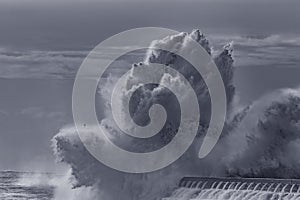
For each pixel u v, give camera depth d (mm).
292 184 82438
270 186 83625
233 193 84625
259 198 82812
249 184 85062
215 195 86188
